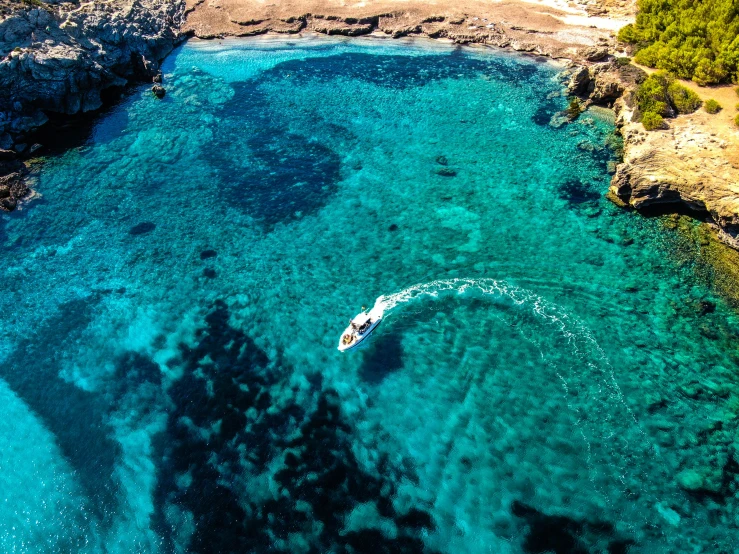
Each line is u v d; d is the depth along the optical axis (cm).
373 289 4456
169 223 5212
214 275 4659
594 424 3425
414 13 8650
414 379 3738
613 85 6353
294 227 5125
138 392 3778
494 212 5206
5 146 6041
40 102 6481
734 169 4709
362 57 7956
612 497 3075
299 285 4528
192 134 6450
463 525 2991
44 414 3688
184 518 3111
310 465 3306
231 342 4088
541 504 3055
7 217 5284
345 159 5997
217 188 5628
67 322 4303
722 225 4559
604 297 4269
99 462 3400
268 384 3781
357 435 3441
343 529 3011
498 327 4056
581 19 8419
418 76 7438
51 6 7194
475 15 8575
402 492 3152
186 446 3444
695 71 5962
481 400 3584
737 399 3553
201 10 8969
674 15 6812
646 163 5050
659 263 4534
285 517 3077
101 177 5803
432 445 3359
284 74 7606
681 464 3219
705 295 4238
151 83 7431
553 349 3878
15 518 3159
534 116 6550
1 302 4475
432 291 4372
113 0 7969
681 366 3756
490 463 3250
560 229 4956
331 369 3847
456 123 6494
